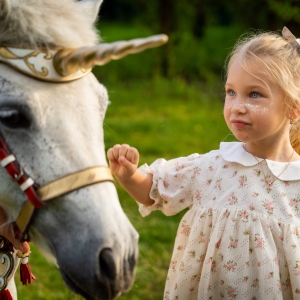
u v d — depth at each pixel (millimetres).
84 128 2107
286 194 2404
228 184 2438
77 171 2057
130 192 2543
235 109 2381
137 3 16719
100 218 2031
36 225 2127
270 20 15219
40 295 4062
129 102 11867
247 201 2381
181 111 11289
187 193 2520
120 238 2025
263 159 2439
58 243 2072
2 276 2332
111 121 9570
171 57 14570
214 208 2410
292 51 2439
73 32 2146
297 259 2322
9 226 2225
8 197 2131
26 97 2033
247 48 2430
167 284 2527
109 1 19797
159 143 8305
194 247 2428
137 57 14773
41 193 2041
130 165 2453
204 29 16484
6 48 2082
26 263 2426
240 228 2355
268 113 2357
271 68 2352
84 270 2006
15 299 2553
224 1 16203
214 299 2393
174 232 5324
